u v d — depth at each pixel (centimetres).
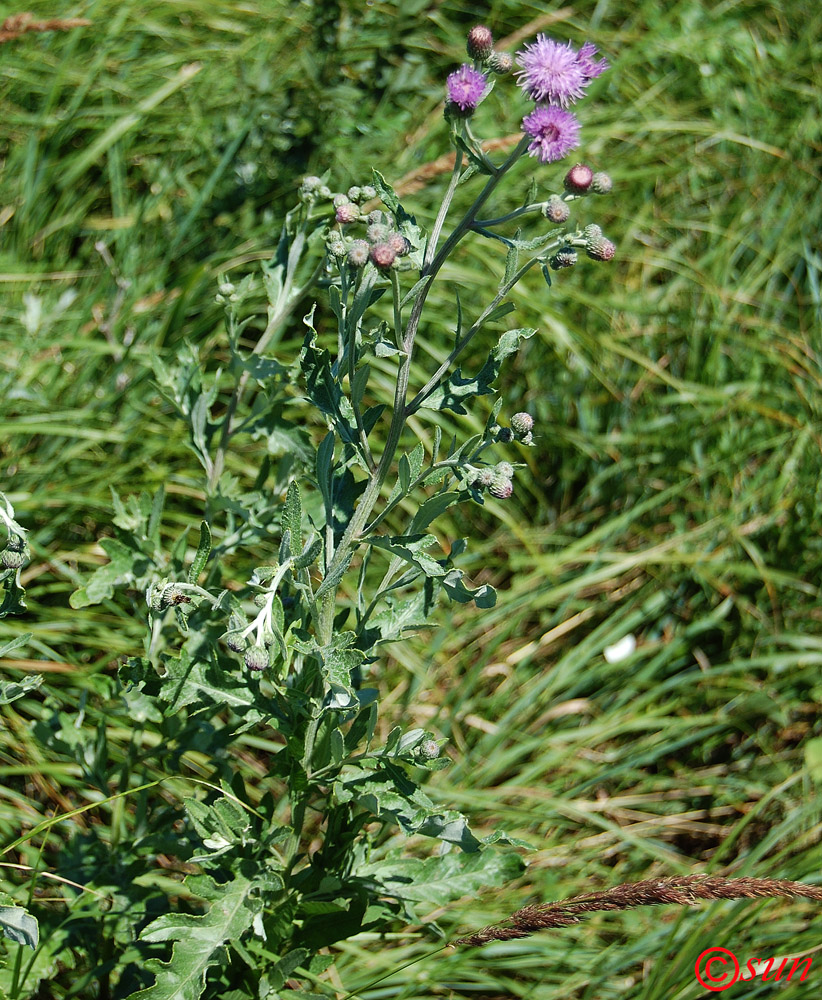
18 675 153
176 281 178
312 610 130
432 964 148
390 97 209
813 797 161
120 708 148
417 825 131
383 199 130
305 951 133
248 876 133
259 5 222
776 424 193
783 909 153
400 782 131
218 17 219
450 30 226
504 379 190
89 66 206
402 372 129
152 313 176
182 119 201
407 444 176
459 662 167
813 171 221
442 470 130
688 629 170
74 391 166
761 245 217
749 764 165
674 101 242
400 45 199
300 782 133
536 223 201
